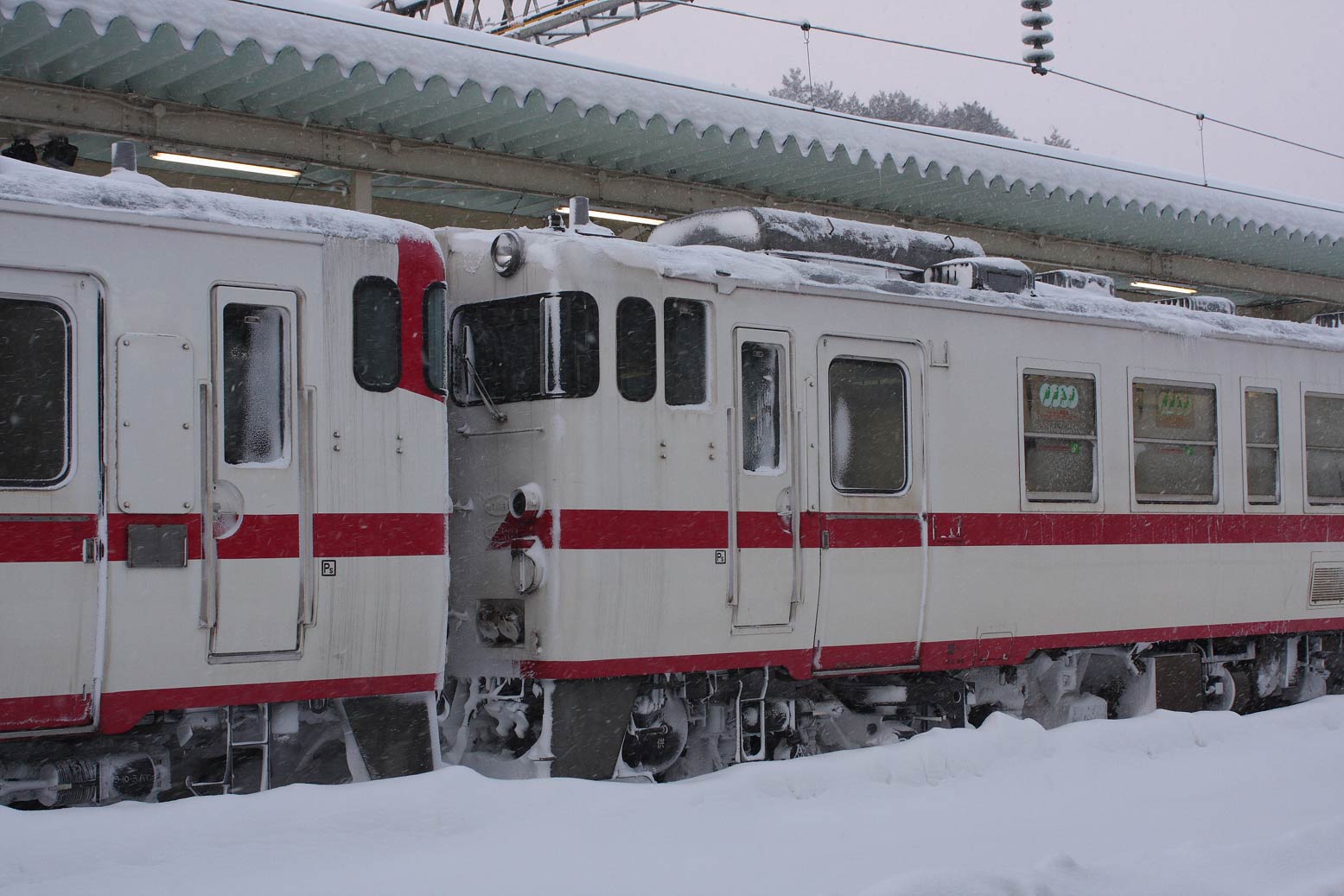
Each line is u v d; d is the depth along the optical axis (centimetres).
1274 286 1745
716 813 670
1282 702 1237
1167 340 1075
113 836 545
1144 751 880
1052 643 982
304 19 920
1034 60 1363
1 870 514
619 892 545
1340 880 569
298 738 723
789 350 854
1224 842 677
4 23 827
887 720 973
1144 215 1434
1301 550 1161
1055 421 998
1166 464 1071
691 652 802
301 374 683
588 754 775
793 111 1165
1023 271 1001
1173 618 1063
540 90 1016
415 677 714
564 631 761
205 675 652
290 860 558
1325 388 1196
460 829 611
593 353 776
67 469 624
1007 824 695
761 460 844
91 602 624
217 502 656
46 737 625
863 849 631
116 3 836
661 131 1101
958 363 938
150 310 645
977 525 939
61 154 956
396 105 1013
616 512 775
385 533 702
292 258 686
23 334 619
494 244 803
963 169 1248
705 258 829
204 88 955
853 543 873
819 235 934
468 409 816
